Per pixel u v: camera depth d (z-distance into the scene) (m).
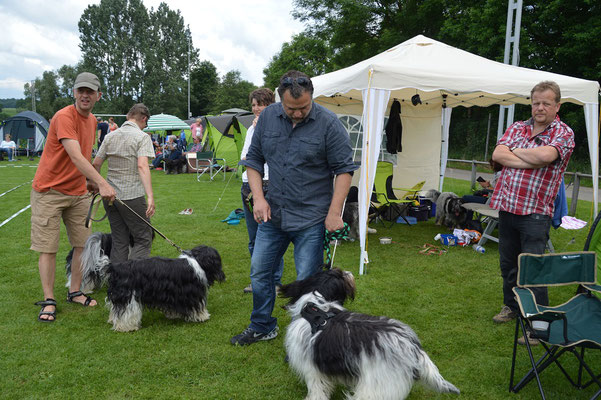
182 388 2.63
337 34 25.39
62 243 5.89
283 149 2.65
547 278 2.59
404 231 6.91
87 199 3.74
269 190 2.77
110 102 59.09
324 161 2.65
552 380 2.72
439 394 2.57
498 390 2.61
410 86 4.73
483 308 3.85
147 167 3.69
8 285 4.25
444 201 7.09
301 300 2.42
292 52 34.41
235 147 13.72
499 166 4.82
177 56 64.31
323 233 2.72
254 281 3.03
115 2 61.91
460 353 3.07
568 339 2.35
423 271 4.88
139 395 2.55
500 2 14.77
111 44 61.09
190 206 8.73
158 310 3.56
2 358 2.92
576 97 5.20
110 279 3.36
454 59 5.77
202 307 3.51
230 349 3.09
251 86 59.94
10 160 19.73
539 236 3.12
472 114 21.78
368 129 4.70
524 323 2.52
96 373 2.77
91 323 3.48
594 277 2.63
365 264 5.04
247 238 6.22
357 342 2.07
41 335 3.26
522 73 5.38
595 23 13.76
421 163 8.59
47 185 3.43
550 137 3.04
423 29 22.09
